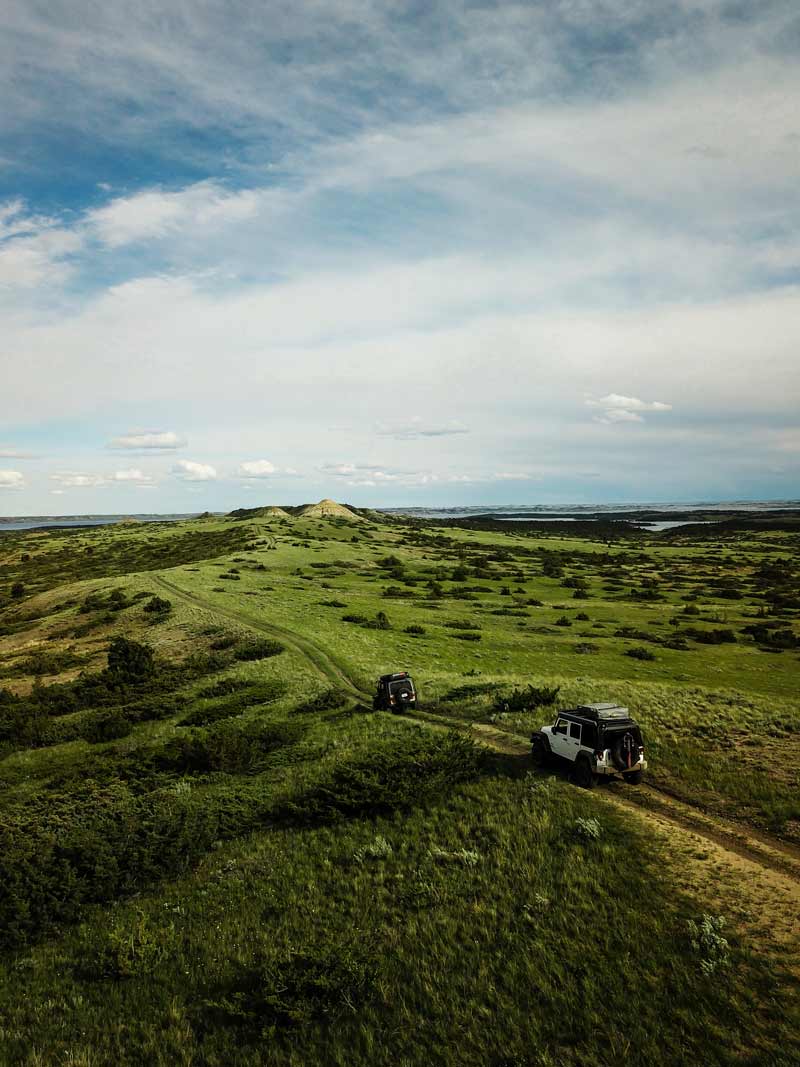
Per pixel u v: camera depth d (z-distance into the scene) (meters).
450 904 15.21
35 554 192.88
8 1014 13.01
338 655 51.47
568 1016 11.37
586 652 57.50
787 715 26.97
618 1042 10.65
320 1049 11.34
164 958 14.52
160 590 91.38
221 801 24.58
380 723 33.16
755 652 61.12
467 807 20.50
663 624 80.31
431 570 139.12
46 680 56.38
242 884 17.73
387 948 13.93
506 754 26.03
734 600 107.31
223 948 14.63
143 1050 11.62
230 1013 12.16
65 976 14.32
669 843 16.80
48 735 39.25
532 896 14.95
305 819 21.56
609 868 15.80
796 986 11.34
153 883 18.81
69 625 80.94
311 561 139.12
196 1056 11.43
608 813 18.94
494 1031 11.24
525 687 36.56
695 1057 10.22
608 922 13.80
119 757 33.34
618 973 12.27
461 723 32.09
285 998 12.31
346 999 12.25
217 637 62.31
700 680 44.44
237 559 134.38
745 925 13.13
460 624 72.94
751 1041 10.35
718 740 25.03
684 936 13.02
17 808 26.05
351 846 18.98
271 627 64.81
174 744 33.06
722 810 19.16
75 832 22.05
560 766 23.83
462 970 12.91
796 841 16.80
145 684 48.84
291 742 32.19
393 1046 11.20
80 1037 12.14
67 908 17.28
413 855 17.86
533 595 110.31
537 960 12.87
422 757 23.97
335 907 15.85
